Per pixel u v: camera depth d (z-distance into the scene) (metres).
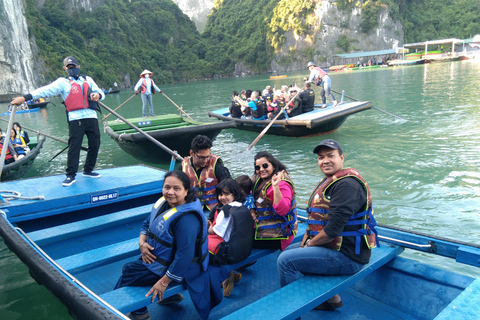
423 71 37.03
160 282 2.29
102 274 3.38
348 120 12.18
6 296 3.52
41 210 3.91
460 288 2.48
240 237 2.68
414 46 66.56
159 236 2.33
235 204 2.78
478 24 83.88
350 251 2.41
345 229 2.41
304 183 6.25
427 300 2.60
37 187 4.45
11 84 46.41
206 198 3.64
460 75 27.50
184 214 2.31
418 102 14.94
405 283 2.73
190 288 2.38
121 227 4.14
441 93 17.23
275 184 2.67
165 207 2.44
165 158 8.10
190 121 9.70
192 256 2.30
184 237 2.28
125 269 2.54
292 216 2.86
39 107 26.52
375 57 72.81
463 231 4.16
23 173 7.37
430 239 2.74
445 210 4.75
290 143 9.50
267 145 9.52
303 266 2.44
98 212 4.54
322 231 2.36
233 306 2.84
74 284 2.21
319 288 2.34
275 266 3.37
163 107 23.66
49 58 58.59
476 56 55.41
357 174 2.36
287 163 7.61
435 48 79.62
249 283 3.12
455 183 5.65
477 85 19.41
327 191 2.44
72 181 4.53
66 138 12.96
